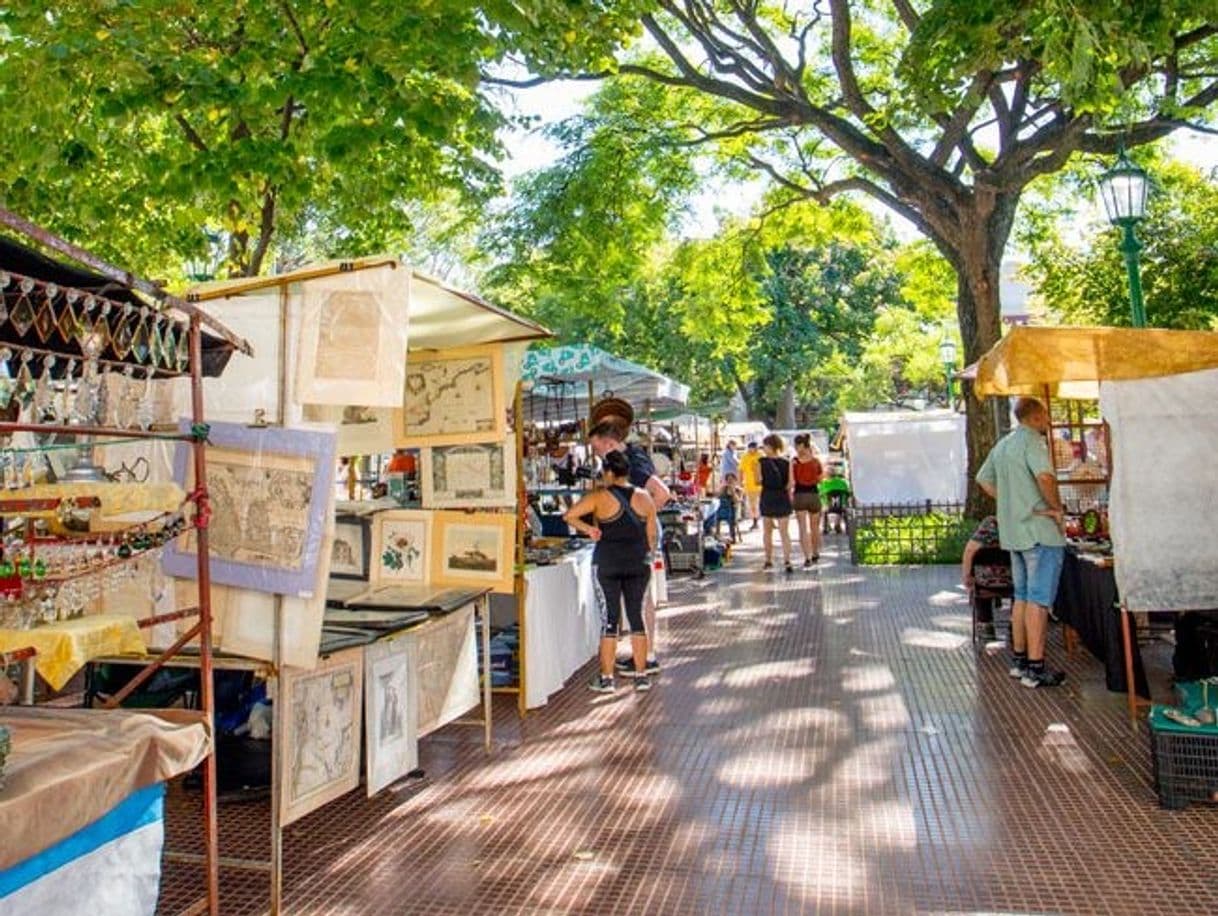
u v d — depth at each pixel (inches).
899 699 235.1
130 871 102.7
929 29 308.3
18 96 229.8
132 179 317.4
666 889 139.0
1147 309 500.4
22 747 97.7
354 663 162.9
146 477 153.6
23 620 108.2
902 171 490.0
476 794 181.2
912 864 144.1
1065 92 265.3
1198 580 200.2
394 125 255.6
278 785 138.9
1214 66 470.3
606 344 1182.9
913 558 503.8
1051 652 279.3
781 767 189.2
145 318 117.2
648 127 573.0
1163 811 159.6
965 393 523.5
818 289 1434.5
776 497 495.5
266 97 231.0
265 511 143.2
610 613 253.4
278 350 151.6
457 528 212.5
